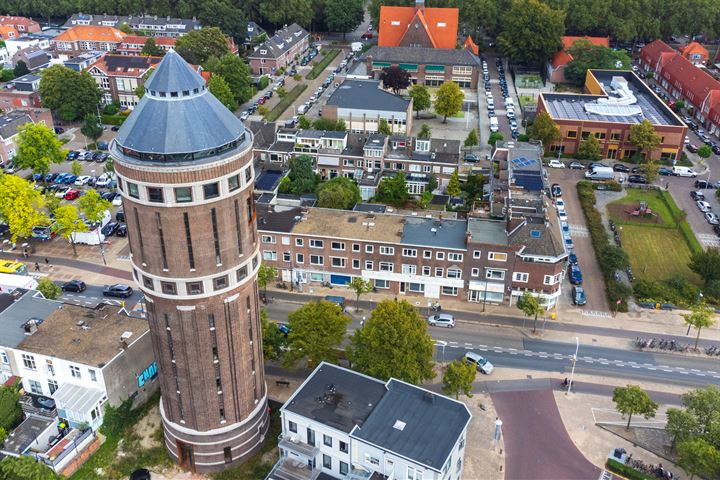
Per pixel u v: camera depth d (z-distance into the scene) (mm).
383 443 72125
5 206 125125
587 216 144750
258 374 80375
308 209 125938
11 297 104188
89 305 113312
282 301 116812
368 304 116125
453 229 118750
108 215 139250
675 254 132750
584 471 81312
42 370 88312
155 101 64438
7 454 79688
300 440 77750
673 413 81562
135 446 83875
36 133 151125
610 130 174375
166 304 69625
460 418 75938
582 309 114688
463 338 106875
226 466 80188
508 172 140000
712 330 109188
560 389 95500
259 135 164125
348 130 185750
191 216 64812
